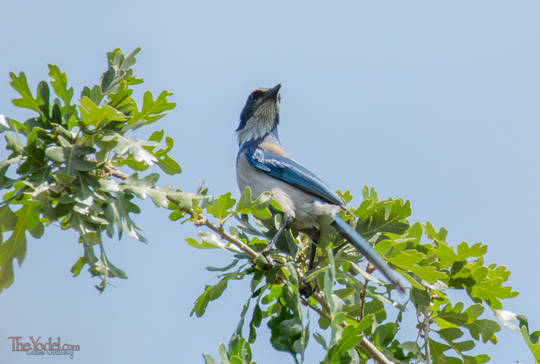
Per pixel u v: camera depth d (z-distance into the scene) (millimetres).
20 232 10031
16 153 10047
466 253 12617
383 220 12875
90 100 9875
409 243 12898
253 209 11008
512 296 12531
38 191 9422
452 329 12352
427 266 11844
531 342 12453
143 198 10055
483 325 12305
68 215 9555
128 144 10320
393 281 11641
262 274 11422
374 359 11398
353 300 12789
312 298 13719
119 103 11156
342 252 12906
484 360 12320
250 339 11023
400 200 12844
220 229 11203
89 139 10391
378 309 12805
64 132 10148
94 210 9484
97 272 9477
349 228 12695
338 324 9188
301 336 9320
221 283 11547
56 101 10758
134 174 10242
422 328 12430
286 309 9914
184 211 10961
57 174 9359
